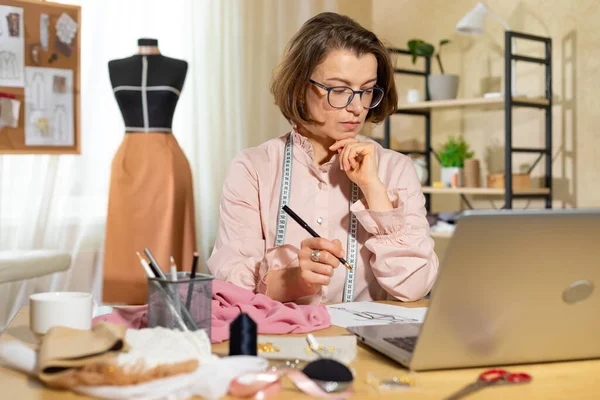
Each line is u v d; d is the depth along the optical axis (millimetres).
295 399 807
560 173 3689
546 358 974
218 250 1704
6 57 3469
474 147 4086
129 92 3461
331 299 1656
